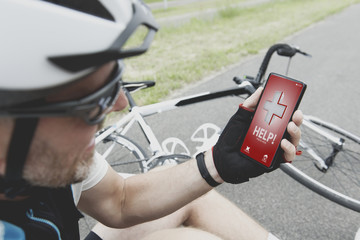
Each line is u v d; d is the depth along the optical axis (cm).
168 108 173
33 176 54
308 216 200
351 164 226
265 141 88
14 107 45
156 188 100
